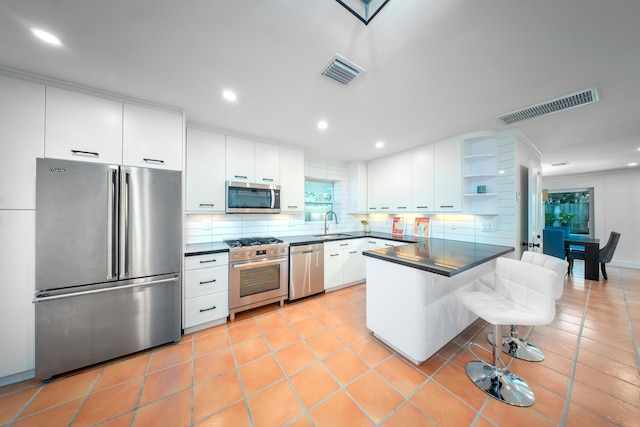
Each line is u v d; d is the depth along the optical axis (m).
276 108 2.13
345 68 1.53
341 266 3.43
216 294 2.36
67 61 1.47
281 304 2.83
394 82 1.69
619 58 1.41
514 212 2.57
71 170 1.67
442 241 3.07
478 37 1.25
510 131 2.61
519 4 1.05
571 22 1.15
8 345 1.56
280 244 2.79
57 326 1.62
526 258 2.04
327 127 2.60
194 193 2.51
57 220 1.63
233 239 3.07
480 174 2.72
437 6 1.07
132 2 1.05
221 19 1.14
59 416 1.32
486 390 1.48
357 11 1.10
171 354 1.90
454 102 2.00
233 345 2.03
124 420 1.30
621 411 1.32
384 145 3.29
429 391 1.49
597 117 2.27
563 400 1.40
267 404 1.41
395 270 1.88
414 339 1.72
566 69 1.53
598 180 5.32
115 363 1.79
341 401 1.42
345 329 2.29
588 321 2.40
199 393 1.49
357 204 4.14
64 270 1.65
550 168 4.86
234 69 1.55
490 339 2.06
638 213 4.90
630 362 1.75
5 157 1.55
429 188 3.18
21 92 1.58
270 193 2.98
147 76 1.63
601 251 4.04
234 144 2.77
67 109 1.71
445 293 1.90
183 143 2.17
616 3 1.04
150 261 1.95
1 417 1.32
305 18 1.13
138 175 1.89
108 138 1.85
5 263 1.55
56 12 1.09
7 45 1.32
